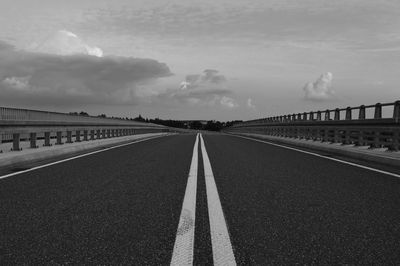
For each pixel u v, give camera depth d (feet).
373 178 31.32
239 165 40.14
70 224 17.39
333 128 68.18
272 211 19.90
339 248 14.20
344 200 22.71
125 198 23.11
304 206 21.09
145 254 13.52
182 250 13.87
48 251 13.84
